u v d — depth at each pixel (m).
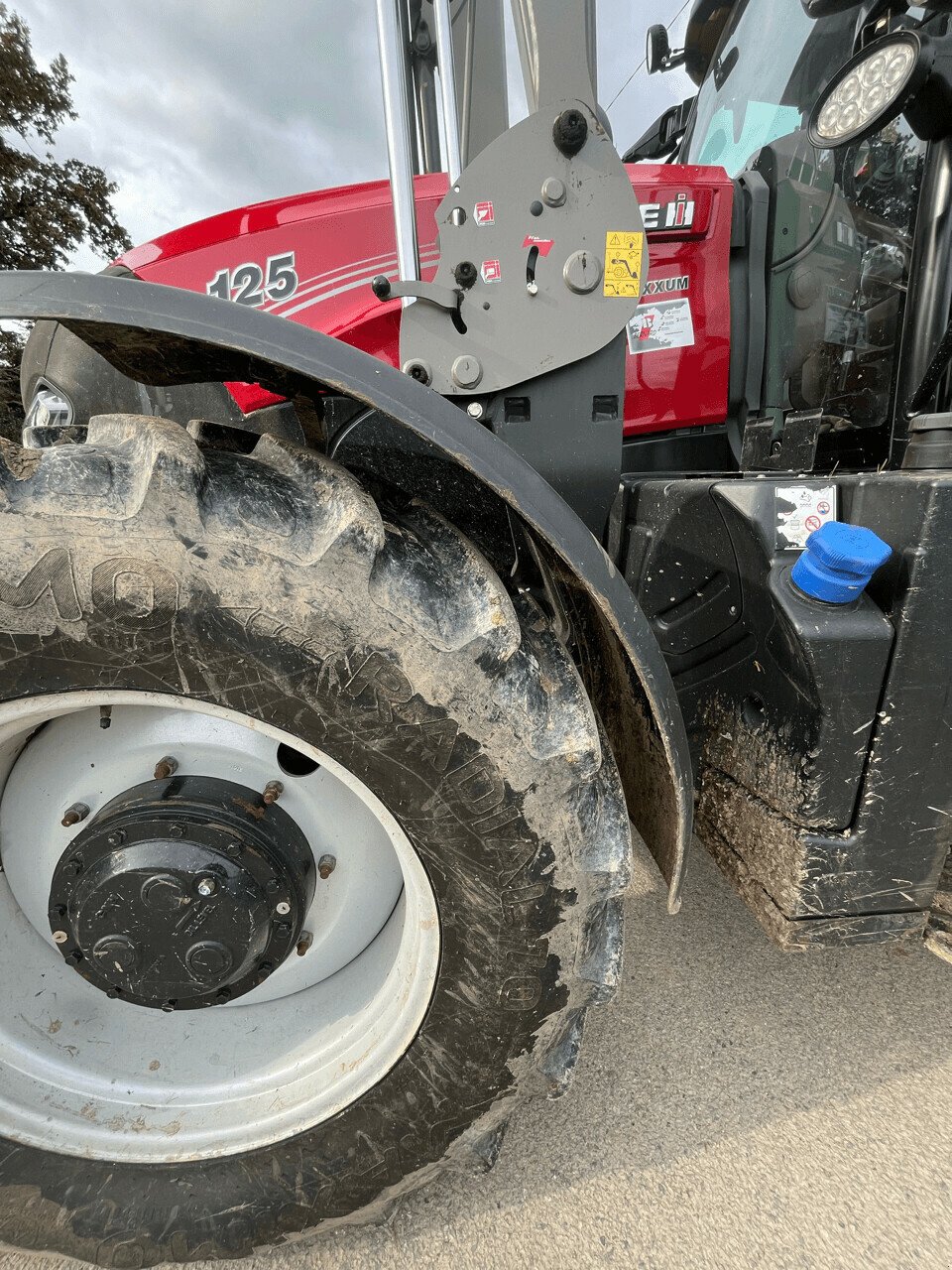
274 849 0.89
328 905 1.02
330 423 1.12
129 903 0.85
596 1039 1.42
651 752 1.01
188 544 0.71
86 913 0.85
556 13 0.92
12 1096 0.97
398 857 0.94
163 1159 0.97
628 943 1.67
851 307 1.49
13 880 1.00
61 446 0.76
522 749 0.79
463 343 1.04
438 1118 0.94
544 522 0.80
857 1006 1.51
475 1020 0.90
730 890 1.86
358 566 0.75
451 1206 1.13
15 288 0.70
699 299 1.58
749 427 1.59
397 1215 1.11
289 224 1.50
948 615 0.90
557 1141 1.22
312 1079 0.99
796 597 0.95
